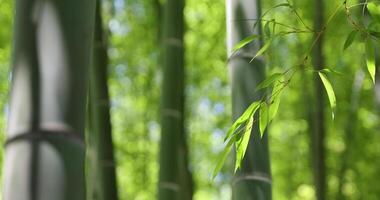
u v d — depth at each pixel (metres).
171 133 5.36
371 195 7.60
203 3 8.45
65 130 2.10
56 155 2.07
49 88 2.11
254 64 3.56
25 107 2.09
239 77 3.55
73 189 2.09
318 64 6.34
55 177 2.06
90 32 2.25
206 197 8.45
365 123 7.73
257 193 3.38
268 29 3.09
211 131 8.48
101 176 5.35
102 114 5.47
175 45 5.57
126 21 8.35
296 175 7.98
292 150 8.05
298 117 7.89
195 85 8.42
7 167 2.08
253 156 3.44
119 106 8.39
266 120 2.95
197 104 8.47
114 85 8.39
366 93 7.72
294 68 3.02
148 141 8.15
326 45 7.79
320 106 6.43
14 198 2.03
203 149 8.48
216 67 8.38
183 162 6.34
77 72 2.17
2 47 7.65
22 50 2.15
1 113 7.81
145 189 8.06
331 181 7.69
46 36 2.16
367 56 2.91
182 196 6.28
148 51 8.29
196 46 8.42
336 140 7.73
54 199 2.04
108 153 5.39
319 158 6.38
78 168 2.12
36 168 2.04
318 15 6.48
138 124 8.32
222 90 8.41
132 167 8.16
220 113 8.43
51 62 2.14
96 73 5.52
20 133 2.07
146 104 8.29
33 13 2.18
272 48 7.62
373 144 7.69
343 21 7.60
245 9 3.67
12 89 2.14
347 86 7.65
